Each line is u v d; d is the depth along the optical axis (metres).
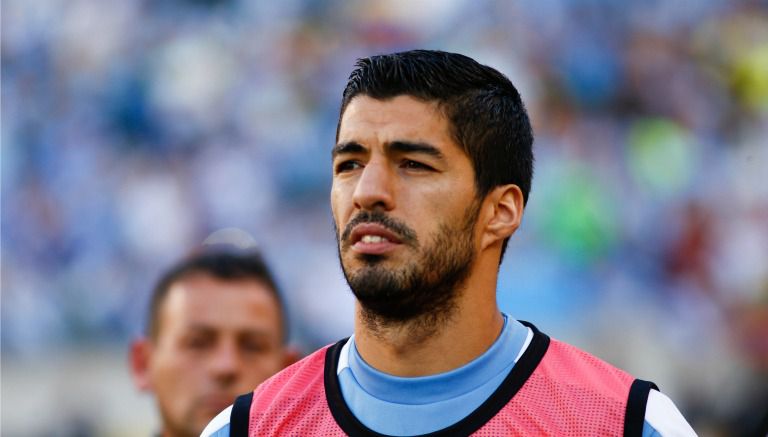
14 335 36.44
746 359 32.28
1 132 40.72
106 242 37.84
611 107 38.59
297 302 34.72
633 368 32.50
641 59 39.25
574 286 33.78
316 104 39.88
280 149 38.81
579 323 33.22
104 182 39.12
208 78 40.34
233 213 37.78
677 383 31.67
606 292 33.75
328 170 38.44
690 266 34.91
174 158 39.31
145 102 40.38
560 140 37.12
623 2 39.75
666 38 39.75
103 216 38.25
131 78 40.78
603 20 39.59
